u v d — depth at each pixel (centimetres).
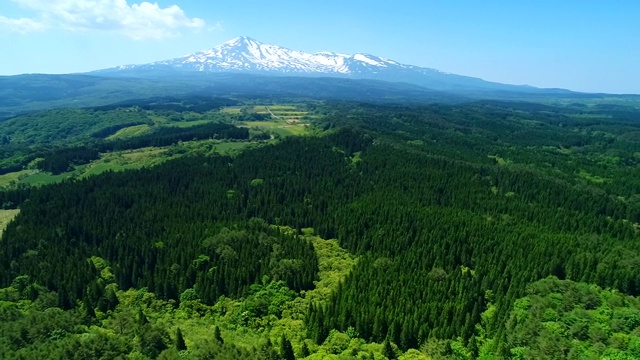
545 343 10088
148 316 12219
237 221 18138
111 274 14350
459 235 16050
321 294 13238
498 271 13625
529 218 18812
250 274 13800
